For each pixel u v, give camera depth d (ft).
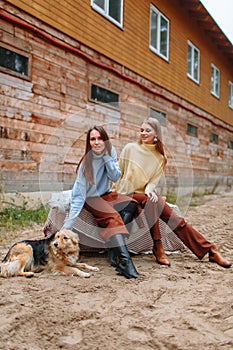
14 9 20.52
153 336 6.91
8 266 10.31
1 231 16.58
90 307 8.15
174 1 38.01
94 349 6.43
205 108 47.88
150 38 34.17
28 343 6.59
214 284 9.91
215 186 51.24
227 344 6.63
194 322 7.47
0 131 19.97
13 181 20.72
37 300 8.48
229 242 15.80
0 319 7.42
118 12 29.53
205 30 45.55
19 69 21.06
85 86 25.99
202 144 46.91
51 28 23.02
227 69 56.49
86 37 25.91
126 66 30.53
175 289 9.45
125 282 9.95
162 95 35.86
